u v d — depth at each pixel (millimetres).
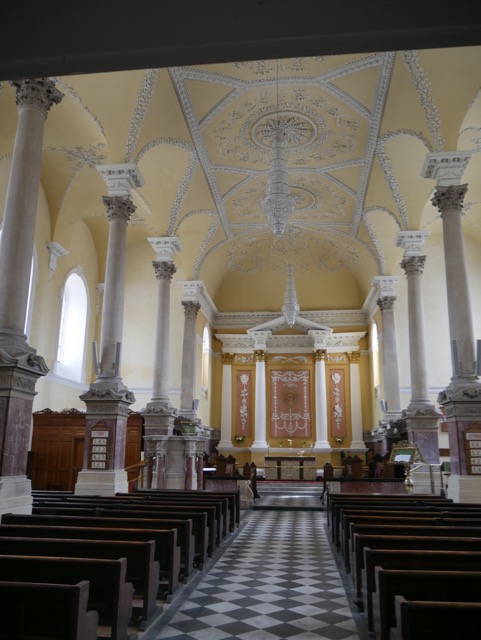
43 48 2438
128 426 15805
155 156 14289
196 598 5910
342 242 21953
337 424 24031
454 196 11453
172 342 20312
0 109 11430
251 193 18453
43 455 14773
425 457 14289
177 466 14461
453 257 11234
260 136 15117
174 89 12141
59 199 15359
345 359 24625
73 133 13070
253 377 24797
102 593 3934
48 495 8898
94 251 19250
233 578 6828
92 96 11031
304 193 18594
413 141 13461
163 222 16219
